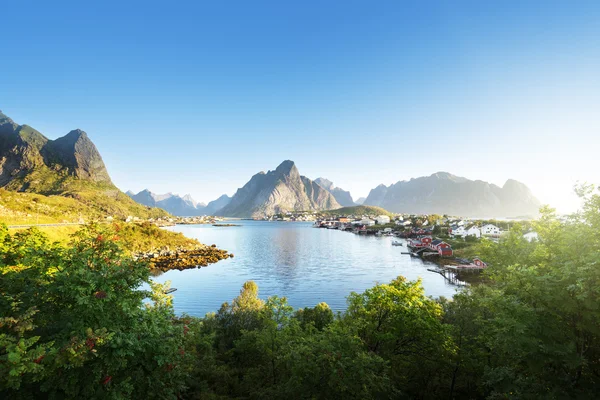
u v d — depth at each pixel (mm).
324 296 68312
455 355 19266
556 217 17250
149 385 11391
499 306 13641
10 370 7531
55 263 11594
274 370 22266
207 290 73062
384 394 16656
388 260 116750
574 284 11664
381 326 20703
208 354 26562
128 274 12227
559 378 12703
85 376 9852
